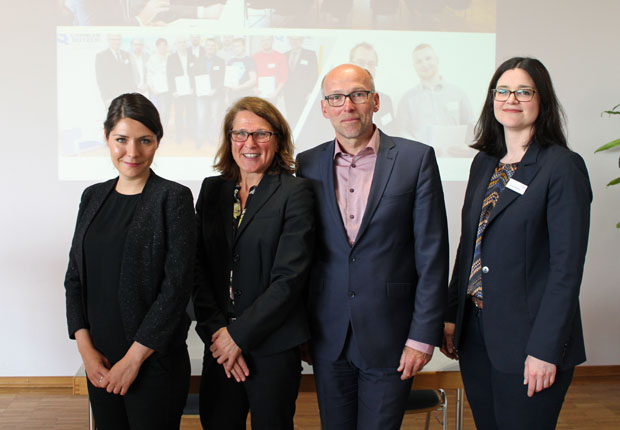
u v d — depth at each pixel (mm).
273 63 3756
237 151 1815
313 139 3820
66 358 3785
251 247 1775
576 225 1600
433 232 1795
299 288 1739
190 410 2203
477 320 1832
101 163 3709
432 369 2047
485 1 3814
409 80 3824
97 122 3689
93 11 3633
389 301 1794
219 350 1722
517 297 1691
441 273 1789
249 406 1876
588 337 4027
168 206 1661
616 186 3969
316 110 3801
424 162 1815
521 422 1690
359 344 1783
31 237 3723
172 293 1624
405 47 3805
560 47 3881
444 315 1790
